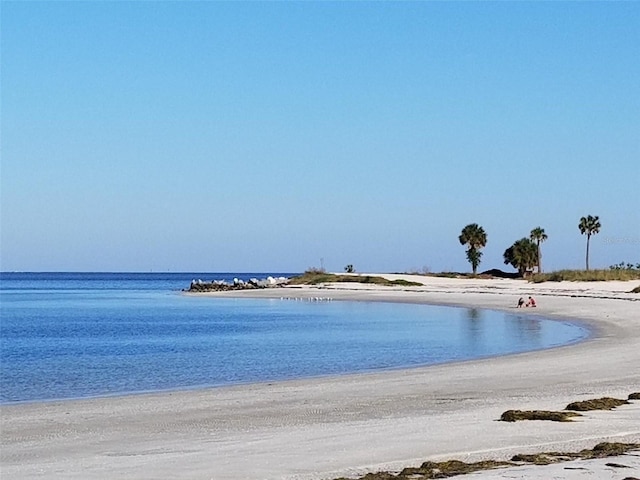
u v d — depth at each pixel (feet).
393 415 69.82
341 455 51.42
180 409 77.51
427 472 44.78
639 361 111.96
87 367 126.11
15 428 67.87
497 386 88.74
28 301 413.39
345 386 92.99
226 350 152.97
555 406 71.51
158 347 161.38
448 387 89.04
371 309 299.79
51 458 54.08
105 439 61.77
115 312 304.30
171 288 650.84
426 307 305.32
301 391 89.45
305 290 465.47
